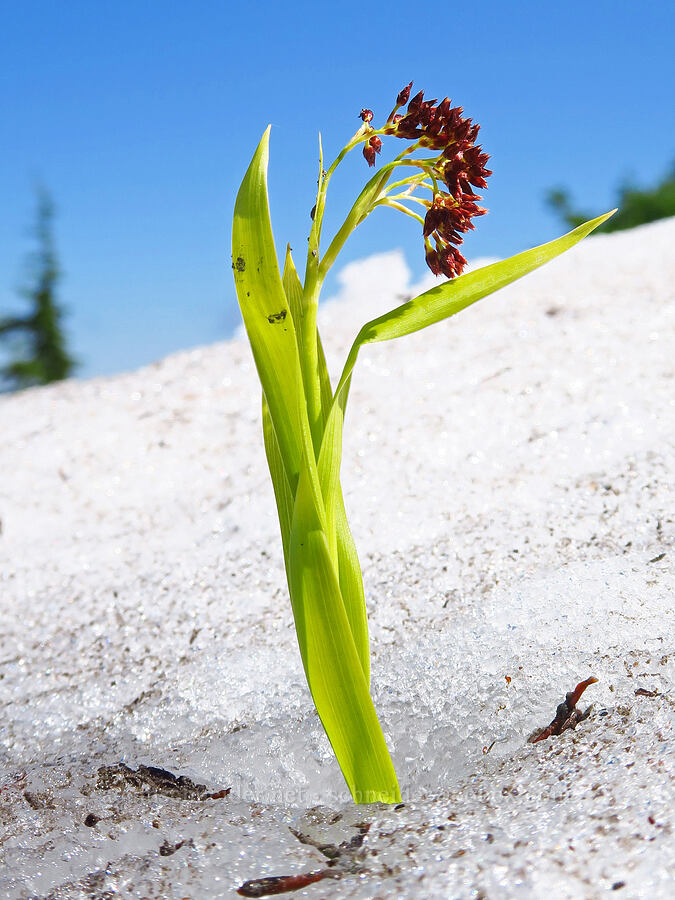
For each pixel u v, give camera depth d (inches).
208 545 14.2
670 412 14.9
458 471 14.7
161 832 7.2
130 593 12.8
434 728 8.2
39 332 90.7
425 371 20.4
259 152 6.5
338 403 7.1
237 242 6.5
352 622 7.3
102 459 19.2
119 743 9.1
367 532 13.1
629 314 21.2
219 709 9.3
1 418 23.7
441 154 6.9
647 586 9.4
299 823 7.2
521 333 21.7
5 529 16.5
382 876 6.1
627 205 67.6
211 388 22.8
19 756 9.3
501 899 5.7
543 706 8.0
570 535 11.4
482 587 10.6
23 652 11.6
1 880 6.7
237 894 6.2
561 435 15.1
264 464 17.4
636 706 7.6
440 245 7.0
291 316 6.8
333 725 7.1
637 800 6.2
